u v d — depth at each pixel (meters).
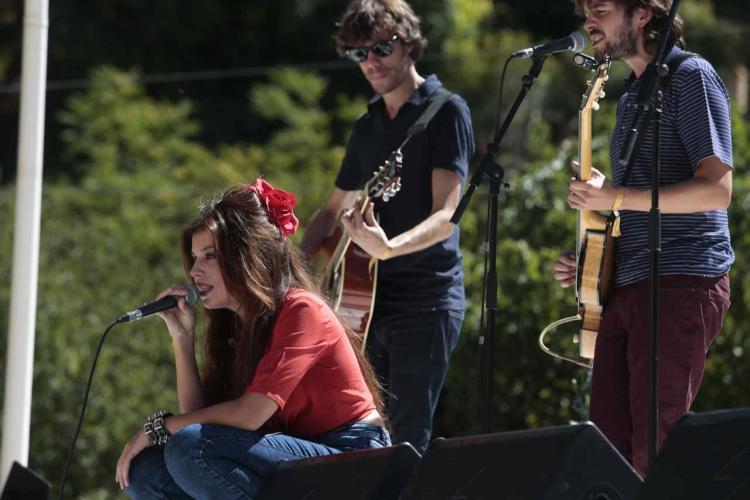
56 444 22.73
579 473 8.07
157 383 23.67
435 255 12.68
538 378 17.80
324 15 40.28
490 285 10.82
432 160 12.58
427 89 12.82
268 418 10.16
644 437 10.21
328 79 39.22
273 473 9.91
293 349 10.17
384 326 12.80
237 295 10.45
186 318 10.80
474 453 8.59
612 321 10.72
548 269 17.91
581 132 10.59
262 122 39.66
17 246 14.54
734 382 17.27
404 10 12.77
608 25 10.34
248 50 40.69
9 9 41.12
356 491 9.18
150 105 36.81
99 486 22.77
